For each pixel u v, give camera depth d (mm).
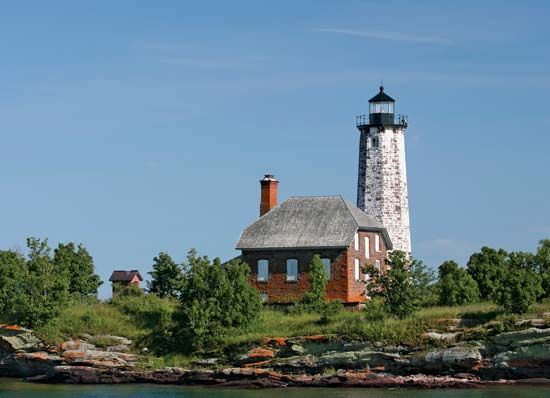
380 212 138000
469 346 97312
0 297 114312
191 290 109688
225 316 108062
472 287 112062
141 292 126312
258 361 103625
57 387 103312
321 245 119500
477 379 96750
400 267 107500
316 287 116125
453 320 100625
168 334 109312
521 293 99250
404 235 138375
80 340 111125
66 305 114438
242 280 110625
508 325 97312
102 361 107625
